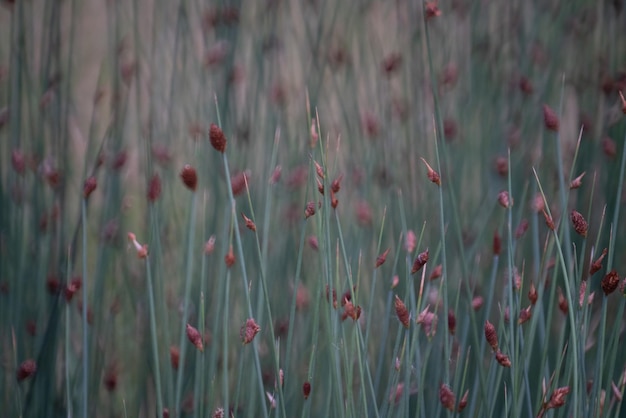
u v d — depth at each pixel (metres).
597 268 0.73
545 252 0.76
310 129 0.73
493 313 0.88
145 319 0.90
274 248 0.90
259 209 0.91
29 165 0.90
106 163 0.92
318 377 0.85
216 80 0.94
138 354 0.93
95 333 0.88
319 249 0.73
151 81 0.95
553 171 0.93
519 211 0.83
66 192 0.94
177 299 0.89
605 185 0.93
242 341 0.74
